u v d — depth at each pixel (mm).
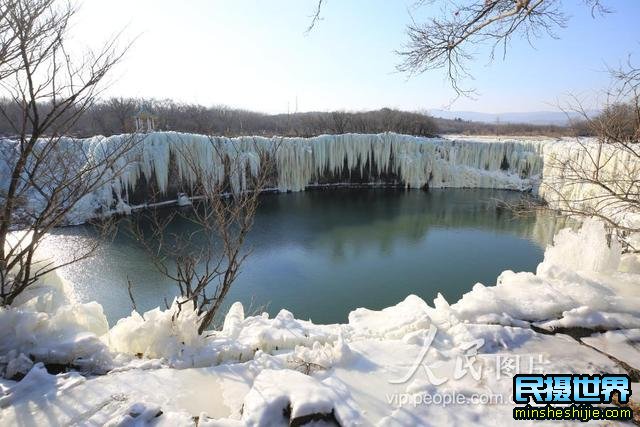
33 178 3754
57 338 2980
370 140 26281
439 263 12367
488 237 15312
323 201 22562
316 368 2895
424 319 3531
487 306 3682
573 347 3176
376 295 10047
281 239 14820
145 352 3098
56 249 11836
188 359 2975
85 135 15992
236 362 3086
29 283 3504
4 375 2717
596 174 4820
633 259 4504
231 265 3791
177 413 2314
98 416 2303
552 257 4836
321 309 9250
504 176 26984
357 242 14562
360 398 2562
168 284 9992
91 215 14188
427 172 27219
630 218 5234
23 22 2887
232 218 4047
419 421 2357
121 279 10227
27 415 2309
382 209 20641
